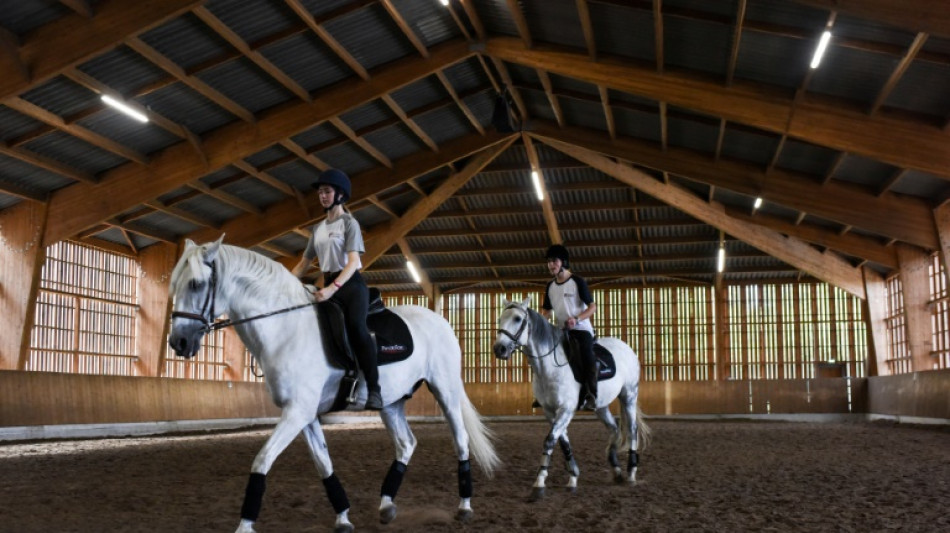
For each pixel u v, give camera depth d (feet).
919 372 77.61
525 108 75.15
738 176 70.59
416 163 77.61
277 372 18.38
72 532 20.66
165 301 77.10
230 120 60.90
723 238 92.68
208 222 77.15
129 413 67.72
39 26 44.06
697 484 30.45
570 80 65.00
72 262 69.62
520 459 41.34
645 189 82.48
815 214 68.69
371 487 29.94
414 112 69.15
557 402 28.19
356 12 52.29
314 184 20.67
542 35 57.77
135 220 70.95
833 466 37.06
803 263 91.04
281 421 18.15
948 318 74.95
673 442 53.16
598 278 105.09
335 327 19.31
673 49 53.47
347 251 19.93
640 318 104.73
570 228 94.17
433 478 32.94
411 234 96.78
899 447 48.62
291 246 90.74
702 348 102.47
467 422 23.38
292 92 59.31
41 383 58.70
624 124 71.41
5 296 61.82
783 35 46.29
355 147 72.64
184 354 17.26
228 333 92.68
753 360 101.04
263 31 50.62
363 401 19.95
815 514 23.20
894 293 90.38
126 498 27.04
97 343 72.18
